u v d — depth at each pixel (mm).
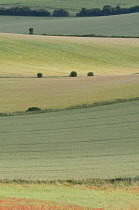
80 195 76125
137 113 150125
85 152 113938
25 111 157625
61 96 185375
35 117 152000
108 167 98250
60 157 109750
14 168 98875
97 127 138000
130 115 148375
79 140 125625
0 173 94000
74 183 85250
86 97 178875
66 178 88562
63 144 122438
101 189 81250
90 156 109875
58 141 125312
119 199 73875
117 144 120688
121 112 152250
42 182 85500
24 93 196250
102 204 69812
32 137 129875
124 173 92250
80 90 197500
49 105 167750
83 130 135375
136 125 138125
